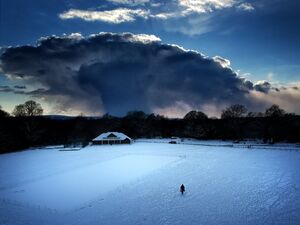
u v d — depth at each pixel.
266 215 40.78
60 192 52.81
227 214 41.41
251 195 49.66
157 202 46.62
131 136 168.88
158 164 78.25
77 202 47.09
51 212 42.72
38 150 118.06
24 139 127.19
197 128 159.12
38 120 140.75
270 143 129.25
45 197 50.03
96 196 49.97
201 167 73.25
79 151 111.69
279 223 38.03
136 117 195.00
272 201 46.47
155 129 176.62
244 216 40.56
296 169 68.94
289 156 89.56
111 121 180.88
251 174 64.69
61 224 38.38
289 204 44.91
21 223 38.47
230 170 69.25
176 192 51.81
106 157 93.94
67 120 173.25
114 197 49.31
